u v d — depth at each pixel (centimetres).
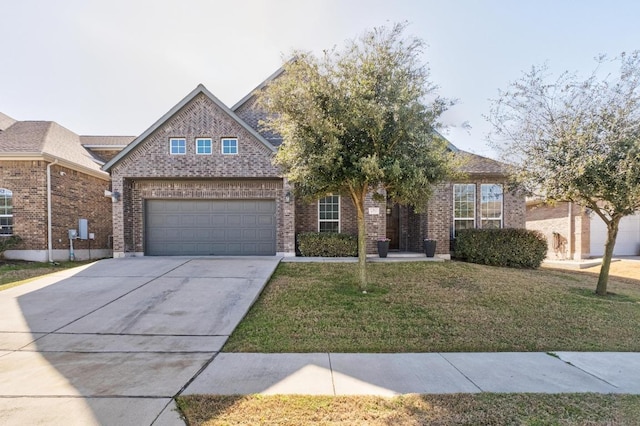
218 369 418
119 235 1250
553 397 347
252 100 1443
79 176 1545
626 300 784
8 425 293
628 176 643
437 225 1298
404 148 693
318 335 548
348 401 334
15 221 1347
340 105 663
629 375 410
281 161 748
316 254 1263
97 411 316
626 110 684
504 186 920
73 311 663
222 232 1326
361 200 784
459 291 805
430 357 464
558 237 1772
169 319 620
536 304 727
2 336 540
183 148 1274
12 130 1560
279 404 327
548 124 764
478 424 296
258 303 712
